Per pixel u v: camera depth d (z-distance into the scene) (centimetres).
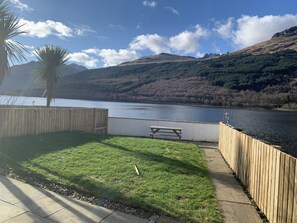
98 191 386
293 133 1609
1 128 680
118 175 461
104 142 762
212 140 1102
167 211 339
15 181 409
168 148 755
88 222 299
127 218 316
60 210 322
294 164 279
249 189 441
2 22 801
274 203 327
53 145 657
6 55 820
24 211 312
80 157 562
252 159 432
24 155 543
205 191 423
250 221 337
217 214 347
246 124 1880
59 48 1166
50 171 457
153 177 468
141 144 777
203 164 618
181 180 466
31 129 772
